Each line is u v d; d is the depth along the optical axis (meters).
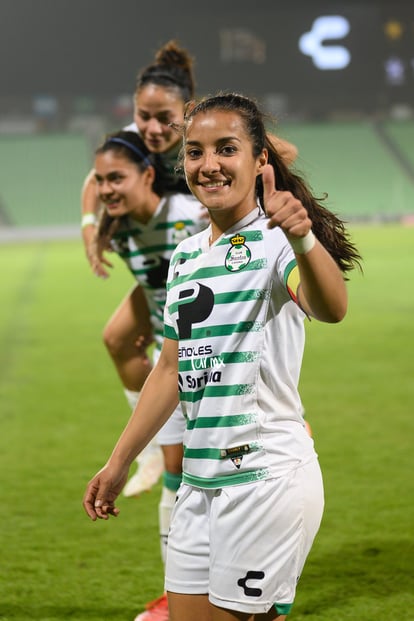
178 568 3.40
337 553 5.94
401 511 6.75
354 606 5.12
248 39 63.44
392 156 59.56
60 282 25.11
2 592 5.45
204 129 3.20
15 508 7.07
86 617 5.10
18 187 54.44
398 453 8.36
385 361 12.95
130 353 5.87
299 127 62.09
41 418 10.07
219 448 3.26
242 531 3.23
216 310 3.28
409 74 64.50
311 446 3.36
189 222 5.31
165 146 5.41
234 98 3.27
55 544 6.28
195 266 3.38
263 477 3.22
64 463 8.33
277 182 3.47
